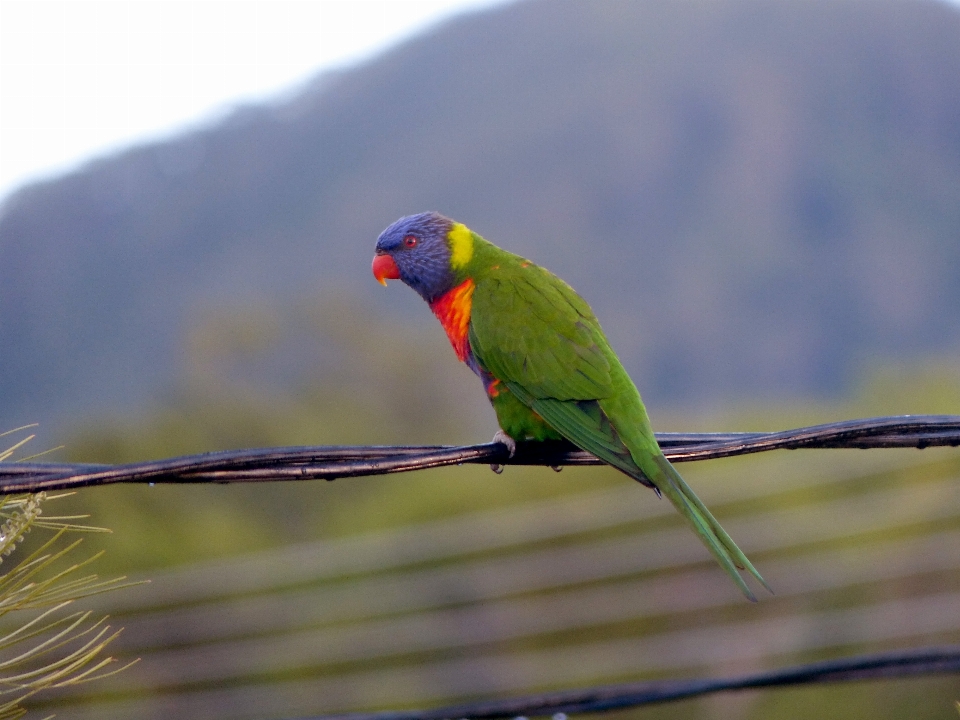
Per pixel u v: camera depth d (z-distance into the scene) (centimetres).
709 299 6325
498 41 9494
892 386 2153
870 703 1408
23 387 6366
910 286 6344
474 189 7712
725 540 495
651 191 7481
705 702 1505
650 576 1722
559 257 6962
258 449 446
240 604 1834
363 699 1703
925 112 8125
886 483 1688
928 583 1586
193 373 2942
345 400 2875
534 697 593
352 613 1822
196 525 1977
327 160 8512
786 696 1466
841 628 1581
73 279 7594
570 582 1752
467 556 1850
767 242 6800
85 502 1795
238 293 6738
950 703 1363
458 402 3081
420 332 3231
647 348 6009
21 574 404
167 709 1691
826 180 7144
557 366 599
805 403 2700
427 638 1786
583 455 595
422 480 2073
